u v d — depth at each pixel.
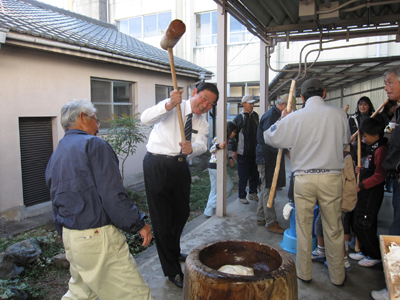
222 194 4.06
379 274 2.61
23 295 2.69
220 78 3.89
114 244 1.66
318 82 2.36
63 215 1.64
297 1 3.56
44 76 5.53
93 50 5.89
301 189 2.30
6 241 4.04
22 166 5.40
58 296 2.84
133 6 17.80
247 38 15.51
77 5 18.25
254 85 16.27
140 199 5.76
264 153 3.43
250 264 1.48
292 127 2.28
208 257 1.45
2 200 4.98
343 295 2.32
